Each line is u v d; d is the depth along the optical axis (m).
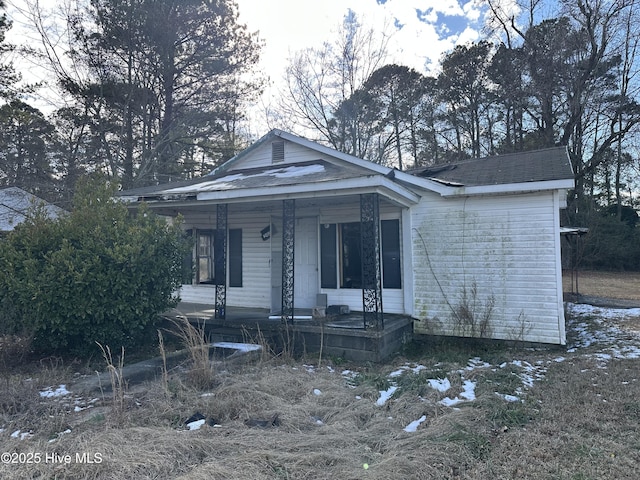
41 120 16.53
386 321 7.61
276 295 8.91
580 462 3.31
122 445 3.31
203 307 9.98
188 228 10.78
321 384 5.09
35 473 2.96
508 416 4.18
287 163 9.78
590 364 6.09
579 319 10.43
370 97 24.94
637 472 3.14
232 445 3.41
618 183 28.62
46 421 3.96
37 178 16.20
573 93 20.36
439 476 3.08
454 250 7.96
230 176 10.09
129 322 6.72
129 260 6.47
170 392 4.61
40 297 6.06
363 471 3.01
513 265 7.47
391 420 4.07
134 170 18.41
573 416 4.18
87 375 5.70
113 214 6.94
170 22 17.31
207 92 19.08
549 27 20.91
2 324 6.23
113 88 17.00
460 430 3.79
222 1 18.47
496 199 7.63
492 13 22.31
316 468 3.07
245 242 10.21
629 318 10.28
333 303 9.03
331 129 24.95
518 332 7.39
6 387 4.81
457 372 5.62
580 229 11.74
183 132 18.92
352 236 8.88
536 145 22.78
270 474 2.96
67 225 6.57
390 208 8.66
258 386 4.78
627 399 4.61
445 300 8.03
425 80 27.06
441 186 7.72
